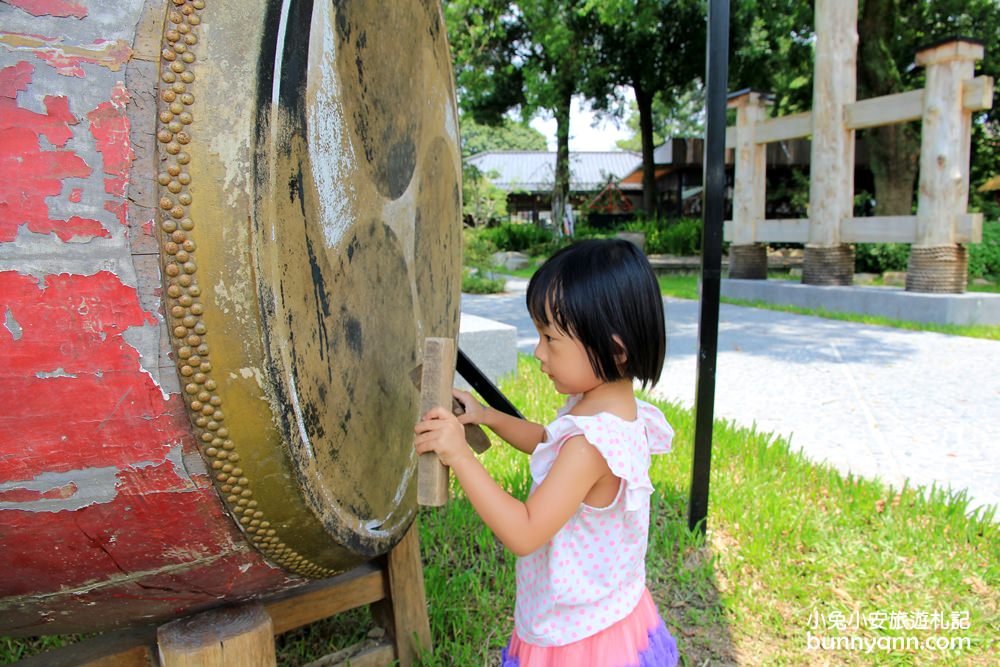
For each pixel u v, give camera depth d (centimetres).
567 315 136
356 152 144
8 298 102
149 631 152
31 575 118
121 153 103
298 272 120
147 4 105
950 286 900
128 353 106
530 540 130
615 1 1462
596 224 2823
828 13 991
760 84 1959
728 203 2500
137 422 108
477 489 129
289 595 189
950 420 463
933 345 730
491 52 1952
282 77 111
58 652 146
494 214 2067
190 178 104
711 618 235
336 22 133
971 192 2041
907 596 246
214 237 105
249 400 110
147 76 104
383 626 215
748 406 504
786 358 671
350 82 140
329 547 136
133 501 113
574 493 133
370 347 153
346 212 139
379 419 158
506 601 240
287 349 114
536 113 2033
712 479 337
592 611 141
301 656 213
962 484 351
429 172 193
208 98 105
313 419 126
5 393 103
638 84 2175
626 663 142
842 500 313
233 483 115
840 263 1044
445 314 213
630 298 135
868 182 2373
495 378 546
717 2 266
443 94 202
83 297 104
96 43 104
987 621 231
